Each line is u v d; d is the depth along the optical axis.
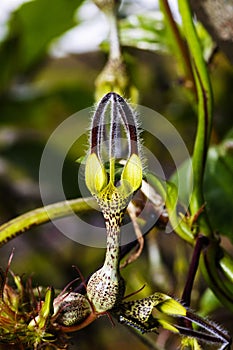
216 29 0.38
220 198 0.41
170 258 0.49
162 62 0.54
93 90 0.63
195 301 0.45
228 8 0.38
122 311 0.31
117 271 0.30
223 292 0.35
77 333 0.48
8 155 0.61
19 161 0.61
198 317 0.31
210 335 0.30
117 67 0.39
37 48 0.61
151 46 0.47
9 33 0.59
